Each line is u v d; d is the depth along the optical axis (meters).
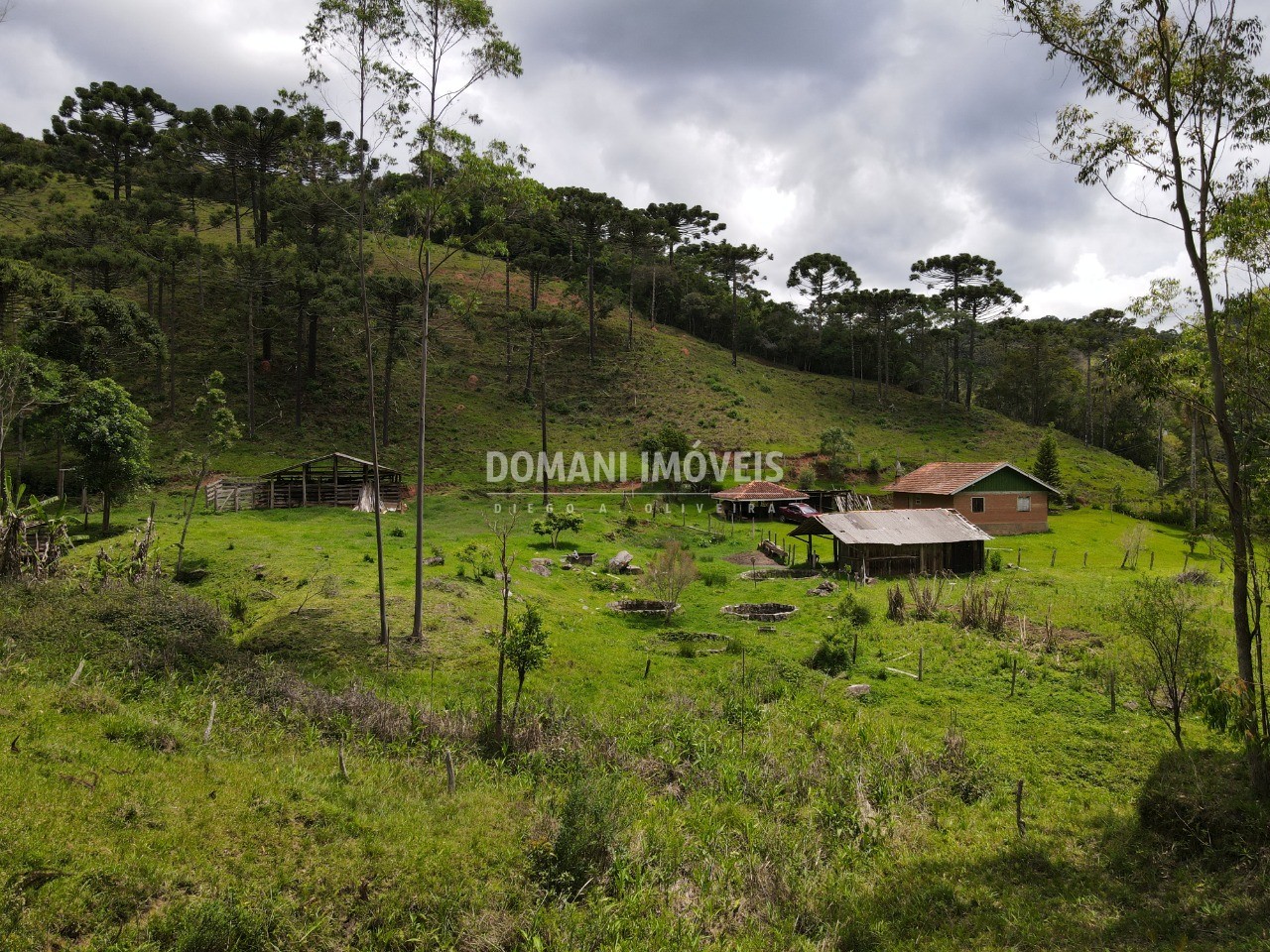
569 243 93.12
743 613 25.34
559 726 13.90
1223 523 11.93
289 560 26.47
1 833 7.00
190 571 24.83
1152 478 66.75
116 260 48.53
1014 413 88.50
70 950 6.21
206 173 70.50
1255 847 9.67
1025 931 8.31
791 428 72.38
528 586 26.58
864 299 86.25
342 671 16.53
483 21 18.28
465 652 18.44
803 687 17.47
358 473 47.16
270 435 53.97
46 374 35.53
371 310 55.31
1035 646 20.42
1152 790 11.45
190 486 44.22
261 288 55.19
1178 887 9.19
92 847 7.29
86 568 21.11
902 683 17.83
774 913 9.01
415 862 8.66
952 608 24.89
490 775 11.92
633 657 19.56
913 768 13.19
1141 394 12.70
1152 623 13.86
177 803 8.56
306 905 7.59
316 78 18.52
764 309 114.62
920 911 9.01
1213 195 11.28
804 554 39.09
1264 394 11.39
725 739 14.28
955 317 84.44
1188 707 15.49
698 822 11.03
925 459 68.00
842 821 11.45
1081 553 39.75
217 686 13.45
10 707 9.78
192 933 6.66
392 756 12.24
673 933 8.31
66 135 80.88
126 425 32.16
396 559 27.69
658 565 26.22
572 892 8.94
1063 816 11.68
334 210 53.16
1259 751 10.62
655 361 85.38
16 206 74.31
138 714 10.73
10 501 19.95
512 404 69.81
